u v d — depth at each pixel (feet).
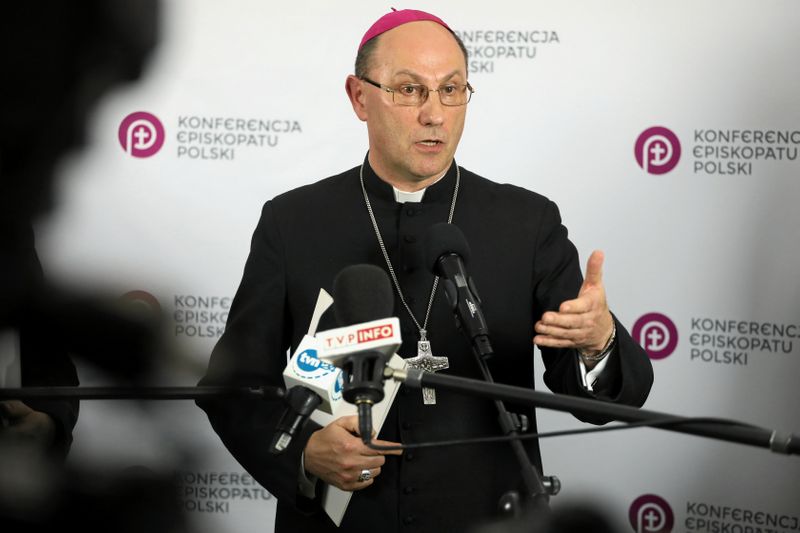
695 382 34.17
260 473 23.76
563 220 34.30
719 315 33.99
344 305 17.54
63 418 21.97
